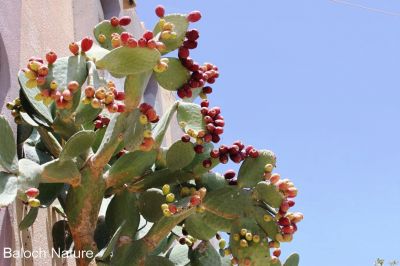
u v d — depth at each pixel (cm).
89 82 326
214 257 405
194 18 365
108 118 404
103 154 357
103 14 702
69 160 354
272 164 378
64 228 398
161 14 363
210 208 368
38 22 499
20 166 325
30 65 316
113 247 368
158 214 382
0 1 416
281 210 362
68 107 318
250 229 364
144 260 368
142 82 342
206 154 394
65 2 577
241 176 376
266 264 360
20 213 391
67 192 388
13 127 392
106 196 390
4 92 398
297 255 422
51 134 394
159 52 327
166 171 388
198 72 373
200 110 381
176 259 407
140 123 343
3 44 408
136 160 373
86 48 332
